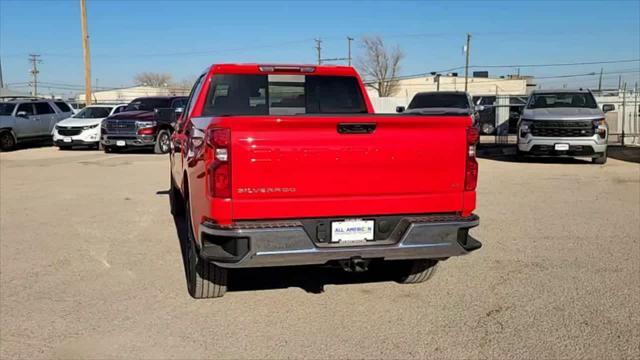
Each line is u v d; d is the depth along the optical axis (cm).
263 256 410
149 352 405
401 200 441
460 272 582
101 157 1831
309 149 417
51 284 552
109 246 691
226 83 602
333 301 505
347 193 429
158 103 2069
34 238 730
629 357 394
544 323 452
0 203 973
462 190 455
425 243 439
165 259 636
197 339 427
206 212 426
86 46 3109
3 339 427
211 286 496
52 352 405
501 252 654
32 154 1962
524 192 1056
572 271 582
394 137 433
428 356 398
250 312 479
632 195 1020
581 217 836
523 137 1509
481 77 8450
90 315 473
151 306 493
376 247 429
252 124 407
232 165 407
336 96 630
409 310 482
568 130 1454
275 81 612
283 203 418
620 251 655
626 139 2286
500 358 394
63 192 1089
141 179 1275
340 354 402
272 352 405
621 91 2894
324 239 429
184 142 594
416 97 1775
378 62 6994
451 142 447
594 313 471
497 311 478
